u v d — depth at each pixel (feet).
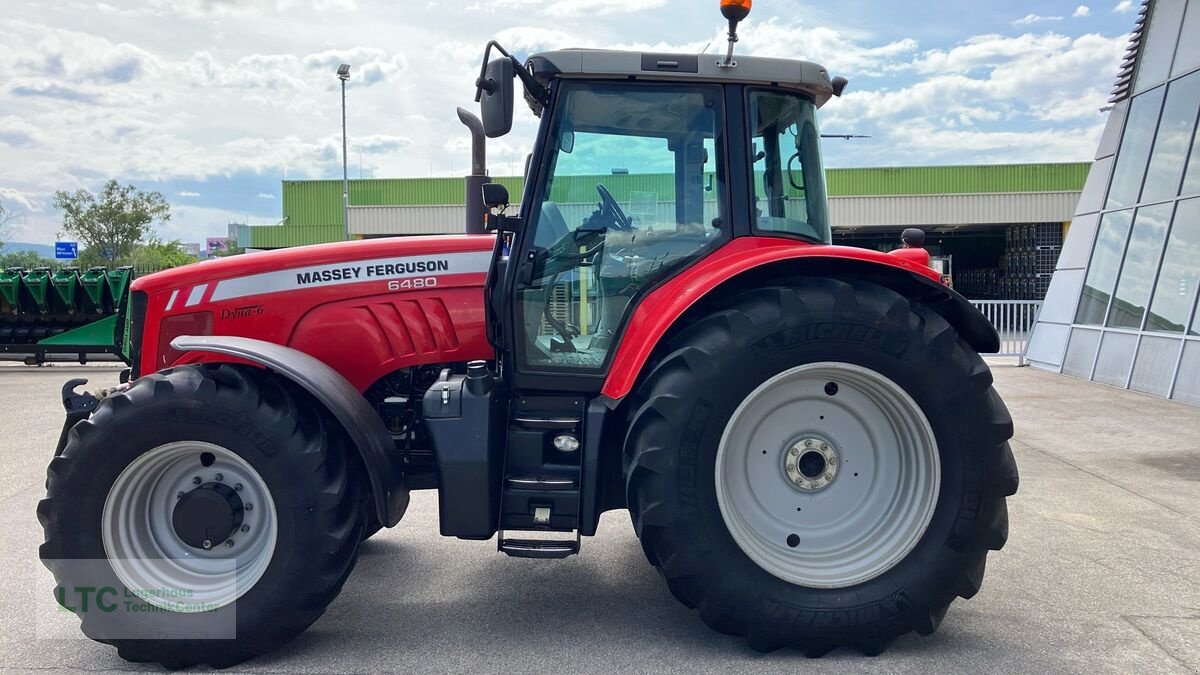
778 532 9.95
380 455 9.53
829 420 9.99
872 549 9.76
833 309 9.26
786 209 10.72
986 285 110.52
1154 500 16.42
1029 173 92.02
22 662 9.47
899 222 93.56
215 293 11.25
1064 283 37.96
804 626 9.34
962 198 92.53
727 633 9.60
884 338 9.29
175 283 11.30
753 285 9.98
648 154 10.45
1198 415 25.48
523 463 10.03
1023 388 31.68
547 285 10.57
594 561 12.99
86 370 43.14
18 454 21.44
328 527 9.29
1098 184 36.47
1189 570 12.46
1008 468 9.54
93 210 170.50
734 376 9.21
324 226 99.14
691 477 9.22
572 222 10.52
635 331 10.08
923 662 9.37
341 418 9.27
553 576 12.31
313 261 11.35
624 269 10.53
